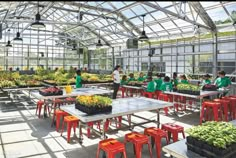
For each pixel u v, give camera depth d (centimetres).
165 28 1221
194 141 212
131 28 1345
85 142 446
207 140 200
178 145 233
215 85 695
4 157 374
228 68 984
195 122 611
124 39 1612
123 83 962
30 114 687
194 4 855
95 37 1820
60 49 2131
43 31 1998
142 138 338
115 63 1817
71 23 1109
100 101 345
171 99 725
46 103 651
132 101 461
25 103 866
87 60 2230
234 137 207
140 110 374
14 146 424
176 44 1252
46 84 870
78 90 673
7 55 1855
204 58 1100
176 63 1259
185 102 763
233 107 632
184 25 1112
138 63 1555
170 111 751
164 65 1348
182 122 611
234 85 923
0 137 473
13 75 1084
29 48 1959
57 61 2122
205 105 576
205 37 1080
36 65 2008
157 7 769
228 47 974
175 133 380
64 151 402
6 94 985
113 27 1455
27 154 388
